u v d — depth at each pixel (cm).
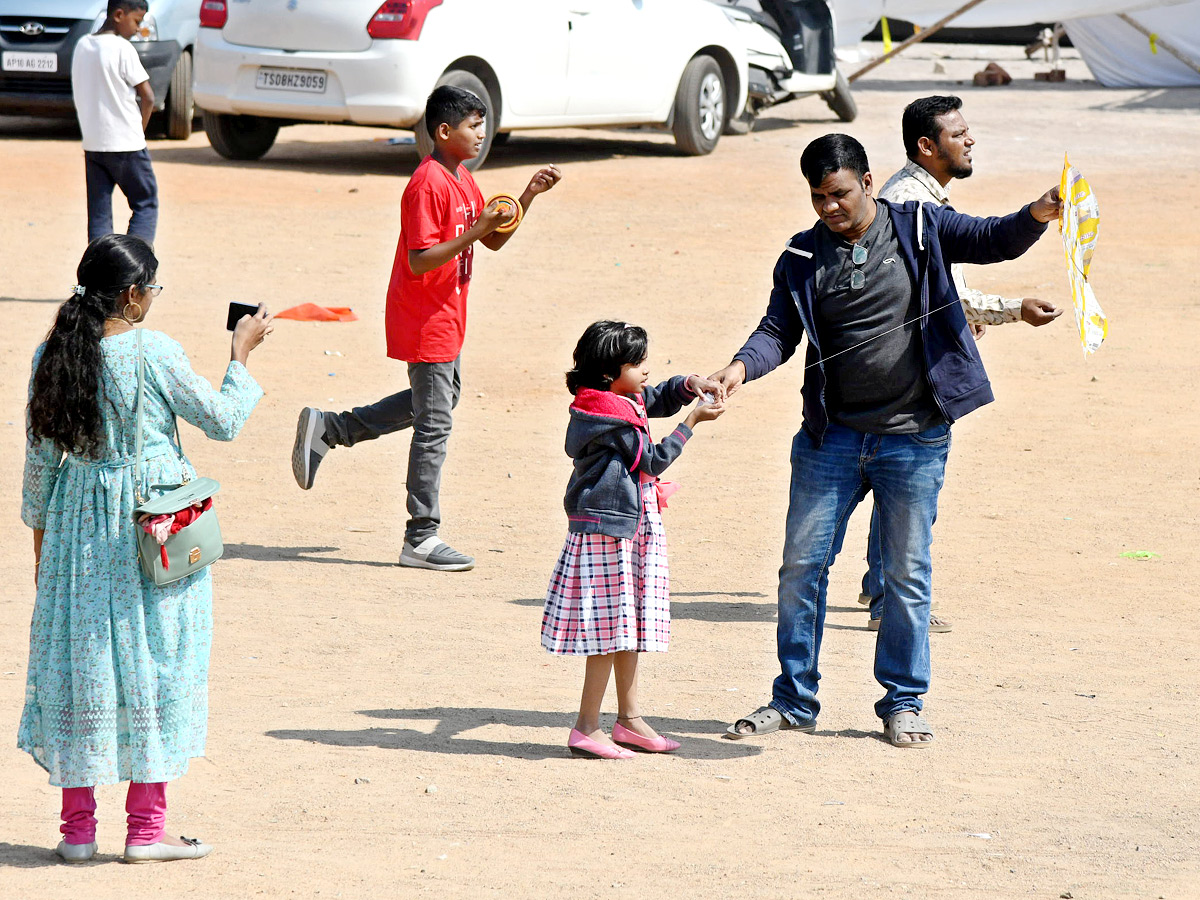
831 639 2295
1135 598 2445
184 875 1448
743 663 2155
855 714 1983
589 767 1773
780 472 3178
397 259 2536
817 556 1875
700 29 7338
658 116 7225
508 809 1636
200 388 1488
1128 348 4300
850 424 1838
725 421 3594
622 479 1741
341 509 2892
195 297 4569
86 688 1452
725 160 7350
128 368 1468
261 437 3316
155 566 1441
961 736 1886
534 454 3266
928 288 1805
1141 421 3584
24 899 1380
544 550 2669
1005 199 6266
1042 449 3356
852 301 1803
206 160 6950
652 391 1808
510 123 6569
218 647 2139
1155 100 9962
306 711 1917
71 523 1470
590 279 5022
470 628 2273
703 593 2459
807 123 8800
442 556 2545
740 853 1526
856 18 10131
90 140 4359
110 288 1463
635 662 1827
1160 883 1463
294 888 1417
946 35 13750
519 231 5703
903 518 1852
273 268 4981
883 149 7744
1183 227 5944
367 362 3969
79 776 1454
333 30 6147
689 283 4978
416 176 2500
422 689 2016
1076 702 2005
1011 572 2570
